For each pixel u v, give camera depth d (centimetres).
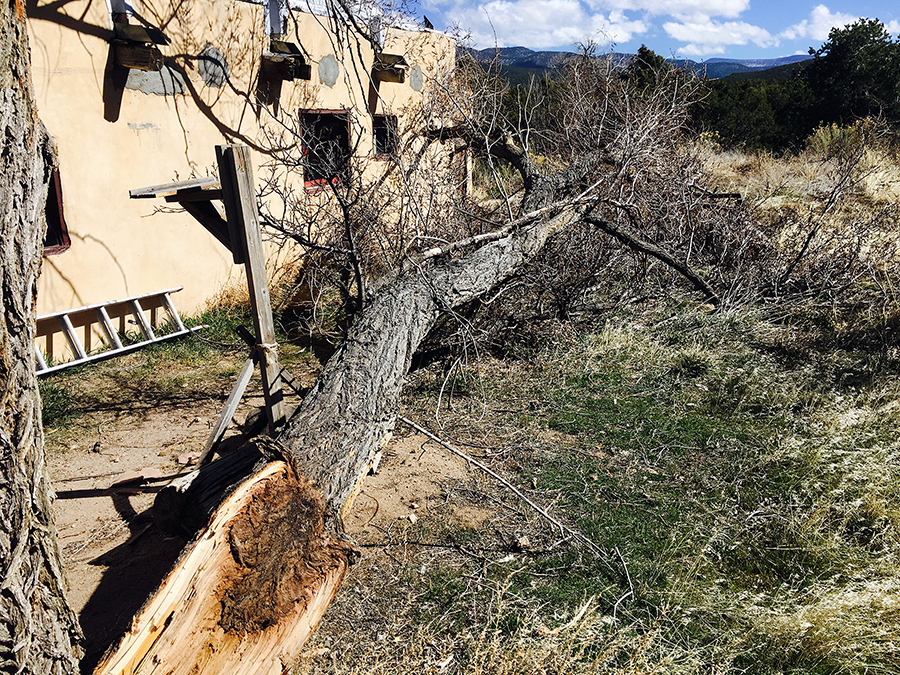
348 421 341
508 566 335
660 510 383
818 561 332
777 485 402
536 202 691
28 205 178
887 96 1864
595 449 452
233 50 708
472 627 293
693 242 789
